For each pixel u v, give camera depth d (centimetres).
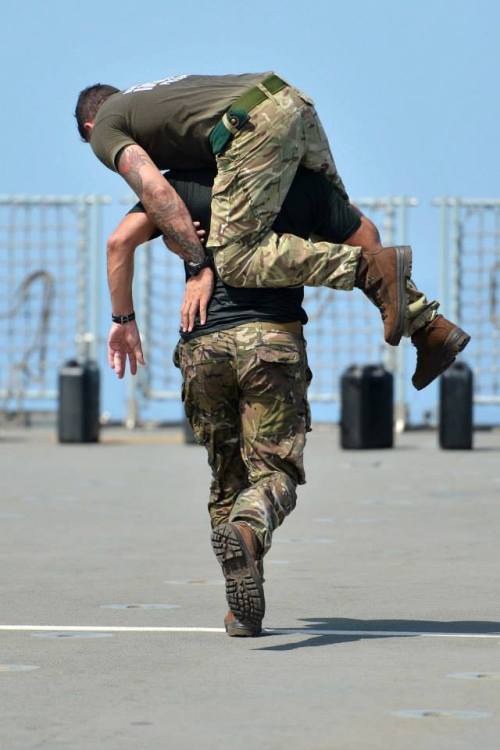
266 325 1470
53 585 1914
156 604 1750
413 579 1967
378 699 1205
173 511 2917
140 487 3472
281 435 1484
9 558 2200
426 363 1485
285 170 1452
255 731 1094
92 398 5319
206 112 1454
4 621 1623
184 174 1492
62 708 1174
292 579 1969
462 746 1046
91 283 6041
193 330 1494
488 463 4238
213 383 1496
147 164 1463
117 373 1556
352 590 1867
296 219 1489
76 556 2222
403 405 6075
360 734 1084
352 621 1623
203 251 1478
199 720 1130
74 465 4203
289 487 1483
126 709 1170
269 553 2256
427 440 5509
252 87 1452
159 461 4375
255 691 1238
